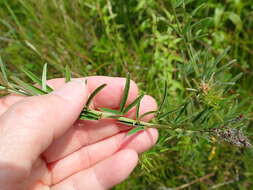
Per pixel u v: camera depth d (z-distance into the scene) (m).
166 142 0.16
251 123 0.18
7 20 0.21
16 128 0.11
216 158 0.18
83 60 0.20
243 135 0.12
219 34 0.20
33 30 0.21
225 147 0.18
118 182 0.14
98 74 0.20
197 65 0.15
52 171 0.14
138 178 0.19
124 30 0.21
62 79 0.15
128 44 0.21
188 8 0.19
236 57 0.19
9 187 0.11
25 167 0.11
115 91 0.14
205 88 0.13
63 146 0.14
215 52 0.19
